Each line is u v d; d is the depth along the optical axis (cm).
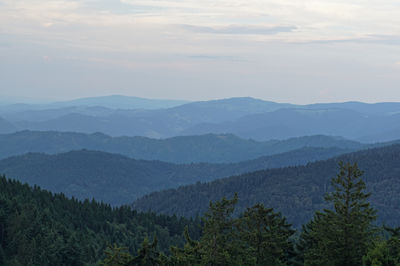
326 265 5819
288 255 7088
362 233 5703
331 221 5941
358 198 5875
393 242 5703
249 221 6181
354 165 5903
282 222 6738
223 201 5712
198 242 5781
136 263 5412
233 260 5534
